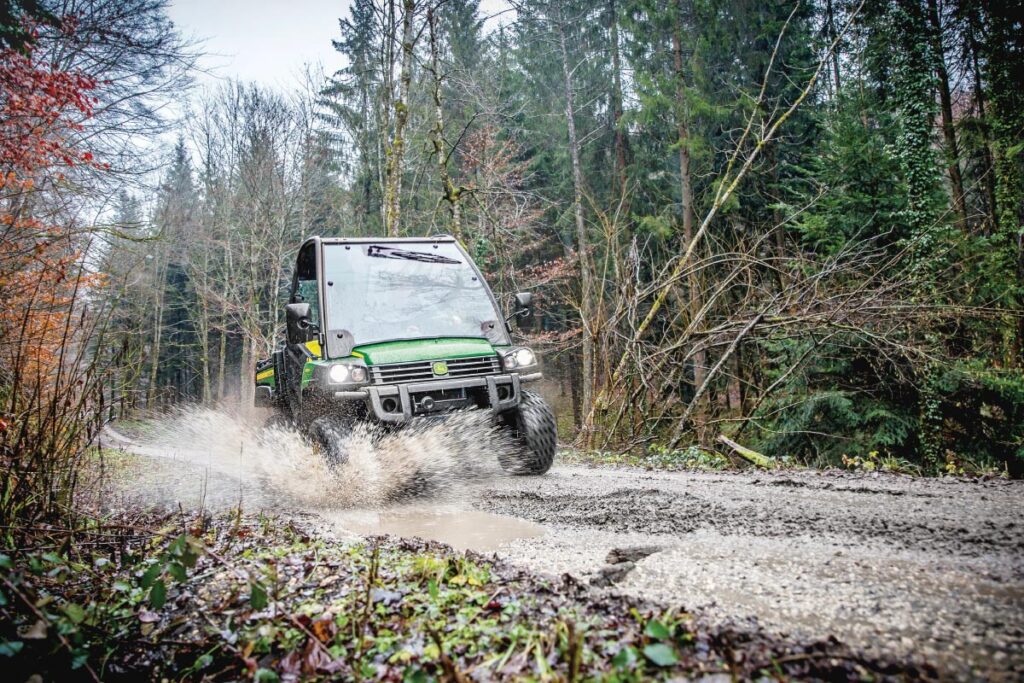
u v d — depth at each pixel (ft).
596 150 87.86
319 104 99.91
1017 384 42.86
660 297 44.98
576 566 11.08
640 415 43.80
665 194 79.56
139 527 14.20
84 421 16.67
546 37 85.51
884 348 43.09
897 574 9.11
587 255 66.54
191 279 105.60
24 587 9.45
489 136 67.26
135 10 33.68
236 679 8.90
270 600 10.21
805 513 13.61
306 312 20.98
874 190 51.34
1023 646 6.64
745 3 74.13
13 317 16.58
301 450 19.58
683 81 73.82
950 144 61.57
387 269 23.30
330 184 100.42
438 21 52.06
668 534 12.83
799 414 49.34
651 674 6.68
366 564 11.75
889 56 54.49
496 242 57.31
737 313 44.45
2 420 15.38
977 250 48.47
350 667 8.29
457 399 20.65
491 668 7.59
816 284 41.39
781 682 6.30
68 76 30.07
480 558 11.57
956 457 43.32
